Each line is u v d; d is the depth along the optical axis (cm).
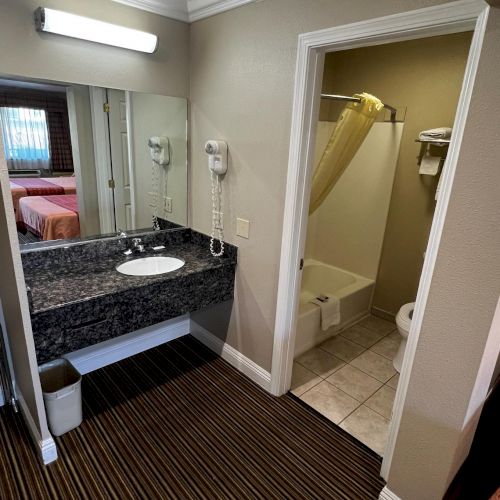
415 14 130
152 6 206
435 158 274
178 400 221
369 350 288
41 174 193
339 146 250
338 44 158
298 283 209
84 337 172
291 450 189
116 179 222
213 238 246
